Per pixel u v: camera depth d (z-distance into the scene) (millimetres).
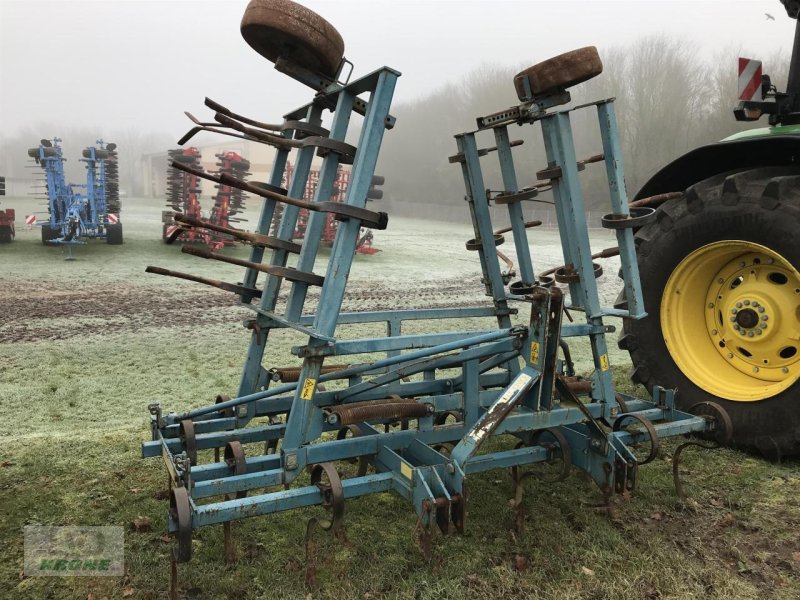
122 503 3018
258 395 3201
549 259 17016
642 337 4250
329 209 2531
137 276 11867
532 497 3176
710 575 2518
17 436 3951
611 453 2867
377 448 2838
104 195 16547
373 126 2648
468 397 3029
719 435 3465
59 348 6449
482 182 3648
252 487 2551
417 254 18391
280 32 2770
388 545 2695
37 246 15586
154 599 2312
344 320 3541
